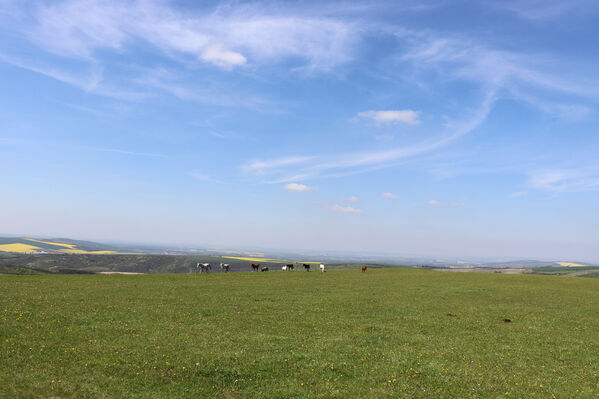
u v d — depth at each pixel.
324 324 31.30
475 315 37.34
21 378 16.83
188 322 29.89
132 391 16.86
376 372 20.69
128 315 31.00
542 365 22.86
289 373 20.00
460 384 19.42
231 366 20.48
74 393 16.06
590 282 70.88
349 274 79.81
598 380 20.64
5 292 39.12
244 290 50.72
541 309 42.12
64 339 23.12
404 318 34.81
